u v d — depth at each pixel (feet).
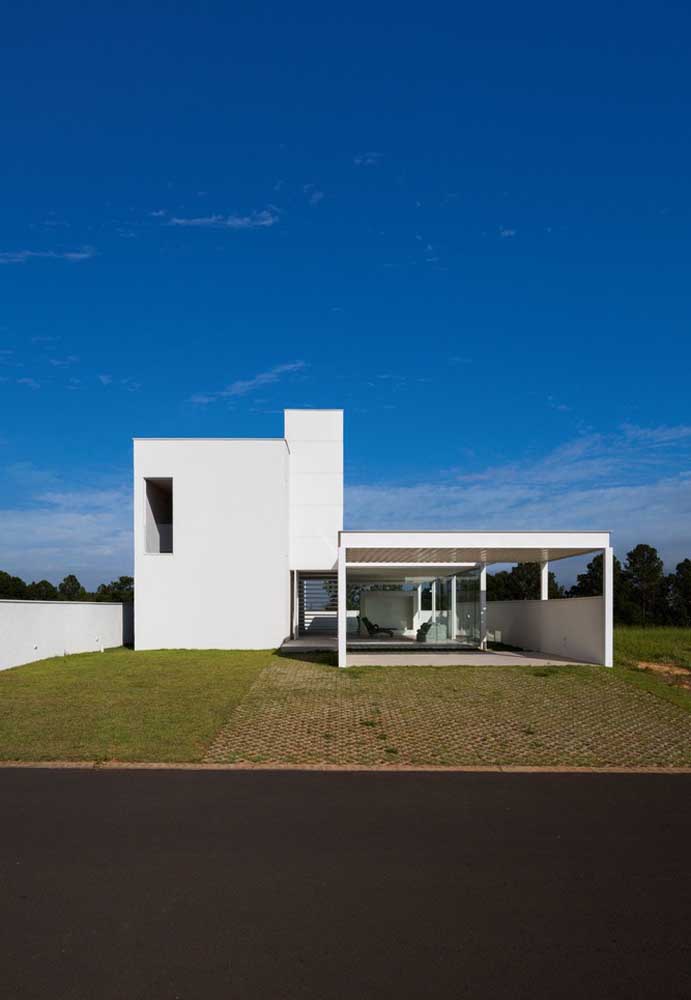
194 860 14.83
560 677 41.57
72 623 60.75
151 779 21.65
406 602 85.35
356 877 13.96
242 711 32.14
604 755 25.08
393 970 10.53
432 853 15.31
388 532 48.01
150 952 11.03
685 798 19.86
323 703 34.04
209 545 65.67
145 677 43.29
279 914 12.34
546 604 57.62
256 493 66.13
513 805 19.07
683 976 10.43
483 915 12.33
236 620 65.10
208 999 9.77
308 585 86.89
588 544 47.16
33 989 9.99
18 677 43.88
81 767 23.06
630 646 57.82
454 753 25.20
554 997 9.86
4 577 158.81
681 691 37.14
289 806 18.84
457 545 48.01
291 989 10.01
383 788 20.74
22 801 19.22
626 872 14.29
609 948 11.23
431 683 39.78
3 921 12.07
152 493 69.26
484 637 60.39
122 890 13.32
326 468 77.71
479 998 9.82
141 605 65.05
